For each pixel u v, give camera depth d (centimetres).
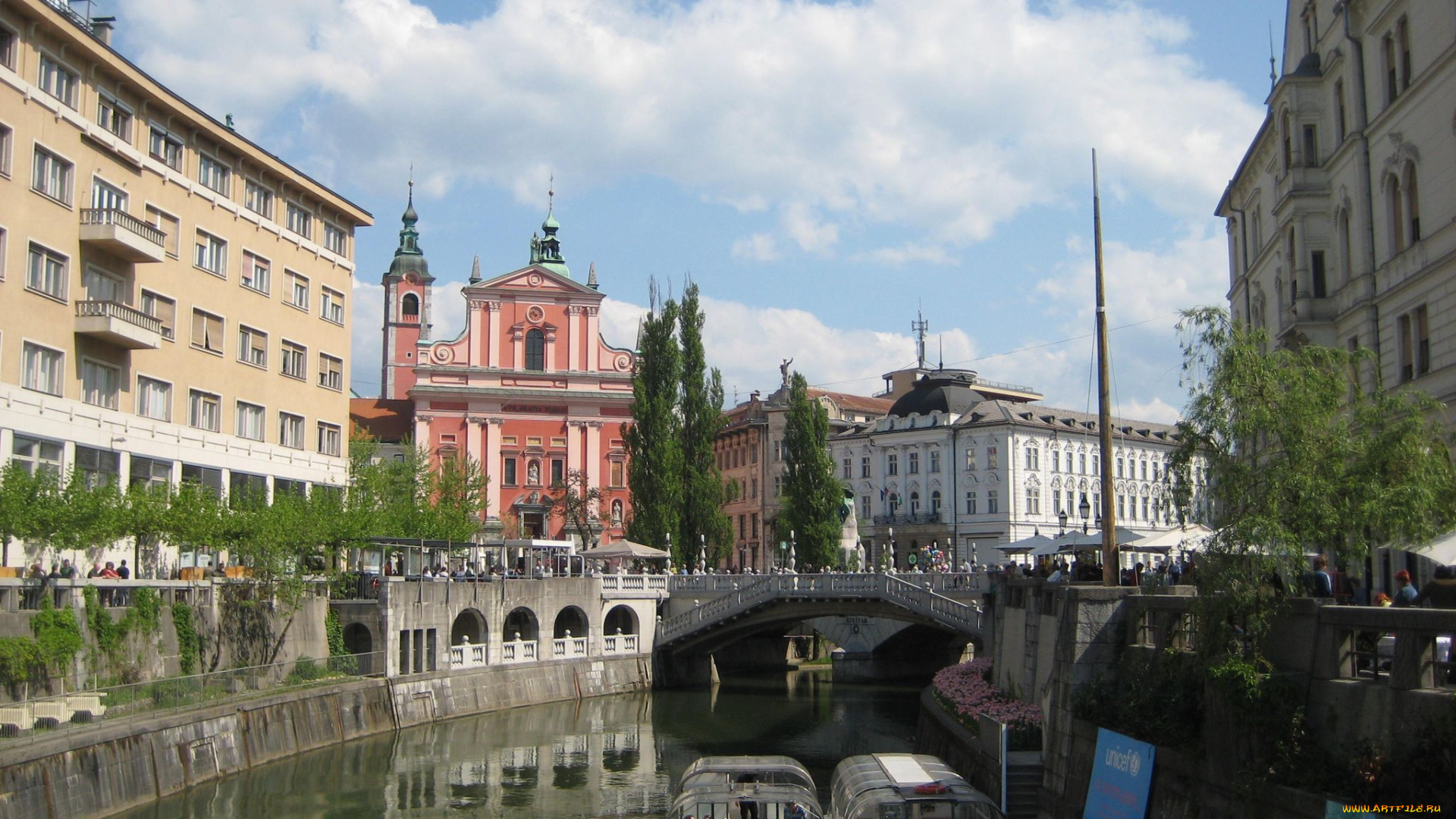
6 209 4169
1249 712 2102
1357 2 3819
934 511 11131
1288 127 4250
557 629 7150
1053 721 3023
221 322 5475
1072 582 3647
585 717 5859
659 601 7188
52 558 4100
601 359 9781
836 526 8150
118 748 3366
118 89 4825
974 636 5725
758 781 3069
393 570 6066
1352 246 3888
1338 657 2030
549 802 3984
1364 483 2403
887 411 13425
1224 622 2273
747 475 12425
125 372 4828
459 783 4253
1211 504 2477
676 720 5797
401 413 10244
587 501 9206
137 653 3906
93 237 4544
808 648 8650
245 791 3888
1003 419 10619
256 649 4712
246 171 5712
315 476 6191
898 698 6644
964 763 3609
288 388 5991
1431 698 1752
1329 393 2484
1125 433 11650
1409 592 2319
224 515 4616
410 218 15450
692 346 8256
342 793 4003
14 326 4212
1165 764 2439
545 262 11206
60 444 4441
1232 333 2498
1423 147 3397
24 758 2908
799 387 8288
